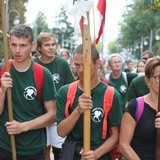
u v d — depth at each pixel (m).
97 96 4.21
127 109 4.12
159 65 4.01
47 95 4.52
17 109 4.45
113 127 4.25
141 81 6.89
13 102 4.44
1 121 4.48
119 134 4.24
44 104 4.56
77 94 4.23
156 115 3.98
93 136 4.21
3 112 4.46
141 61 10.23
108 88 4.24
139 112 4.07
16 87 4.43
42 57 6.51
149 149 4.08
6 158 4.52
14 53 4.32
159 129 3.93
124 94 8.54
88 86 3.92
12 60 4.48
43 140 4.63
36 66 4.49
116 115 4.23
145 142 4.08
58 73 6.48
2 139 4.51
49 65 6.48
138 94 6.96
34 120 4.45
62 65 6.52
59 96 4.31
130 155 4.05
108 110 4.20
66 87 4.31
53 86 4.56
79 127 4.23
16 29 4.32
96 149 4.14
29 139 4.51
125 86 8.54
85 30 3.90
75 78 6.70
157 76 4.02
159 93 3.94
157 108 4.03
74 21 3.94
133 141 4.15
